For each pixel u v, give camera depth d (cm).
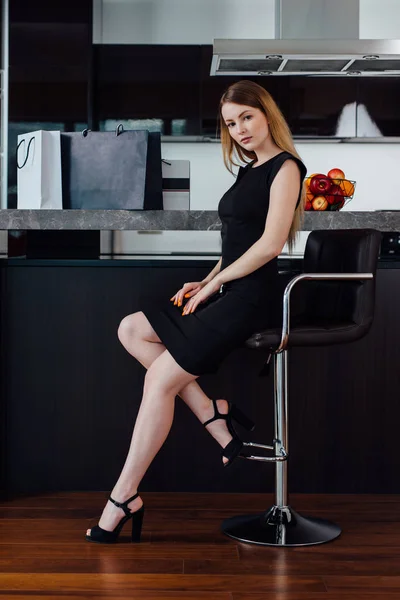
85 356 282
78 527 245
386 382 282
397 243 344
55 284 281
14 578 203
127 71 481
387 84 483
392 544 230
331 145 525
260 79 483
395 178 528
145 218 264
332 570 210
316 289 253
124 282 280
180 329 226
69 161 269
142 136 264
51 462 284
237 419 238
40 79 470
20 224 264
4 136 485
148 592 195
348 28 411
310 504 271
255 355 281
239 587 198
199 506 268
